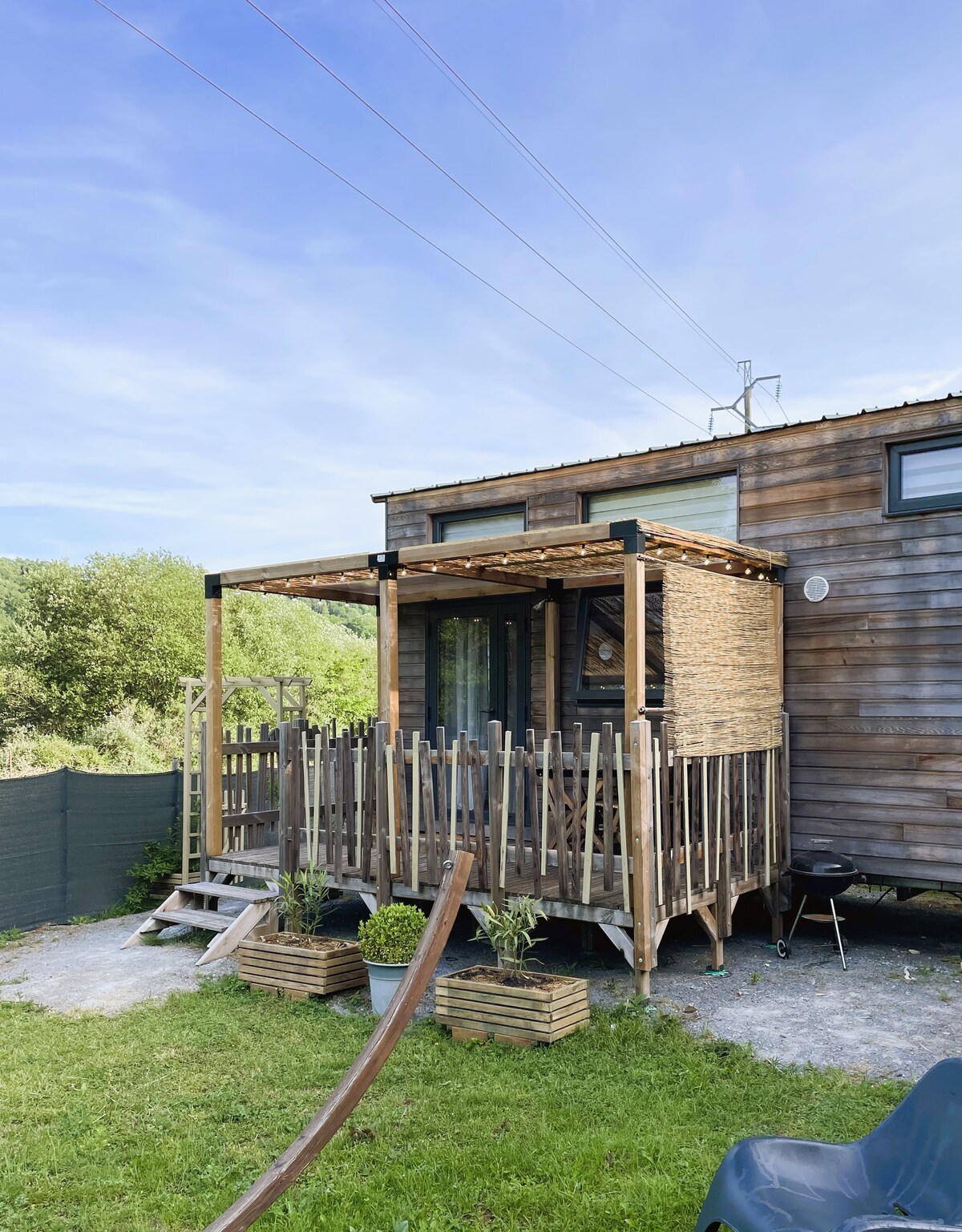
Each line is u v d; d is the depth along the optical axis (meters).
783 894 8.17
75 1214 3.73
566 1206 3.61
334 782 8.02
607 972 7.11
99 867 9.77
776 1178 2.94
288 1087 4.95
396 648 8.09
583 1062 5.18
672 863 6.52
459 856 3.29
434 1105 4.63
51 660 30.27
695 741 6.88
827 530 8.31
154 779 10.38
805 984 6.86
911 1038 5.67
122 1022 6.11
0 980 7.36
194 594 31.78
